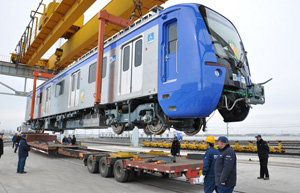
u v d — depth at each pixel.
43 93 15.09
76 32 18.36
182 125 6.57
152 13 6.45
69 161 11.99
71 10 14.78
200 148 19.92
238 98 5.85
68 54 19.45
